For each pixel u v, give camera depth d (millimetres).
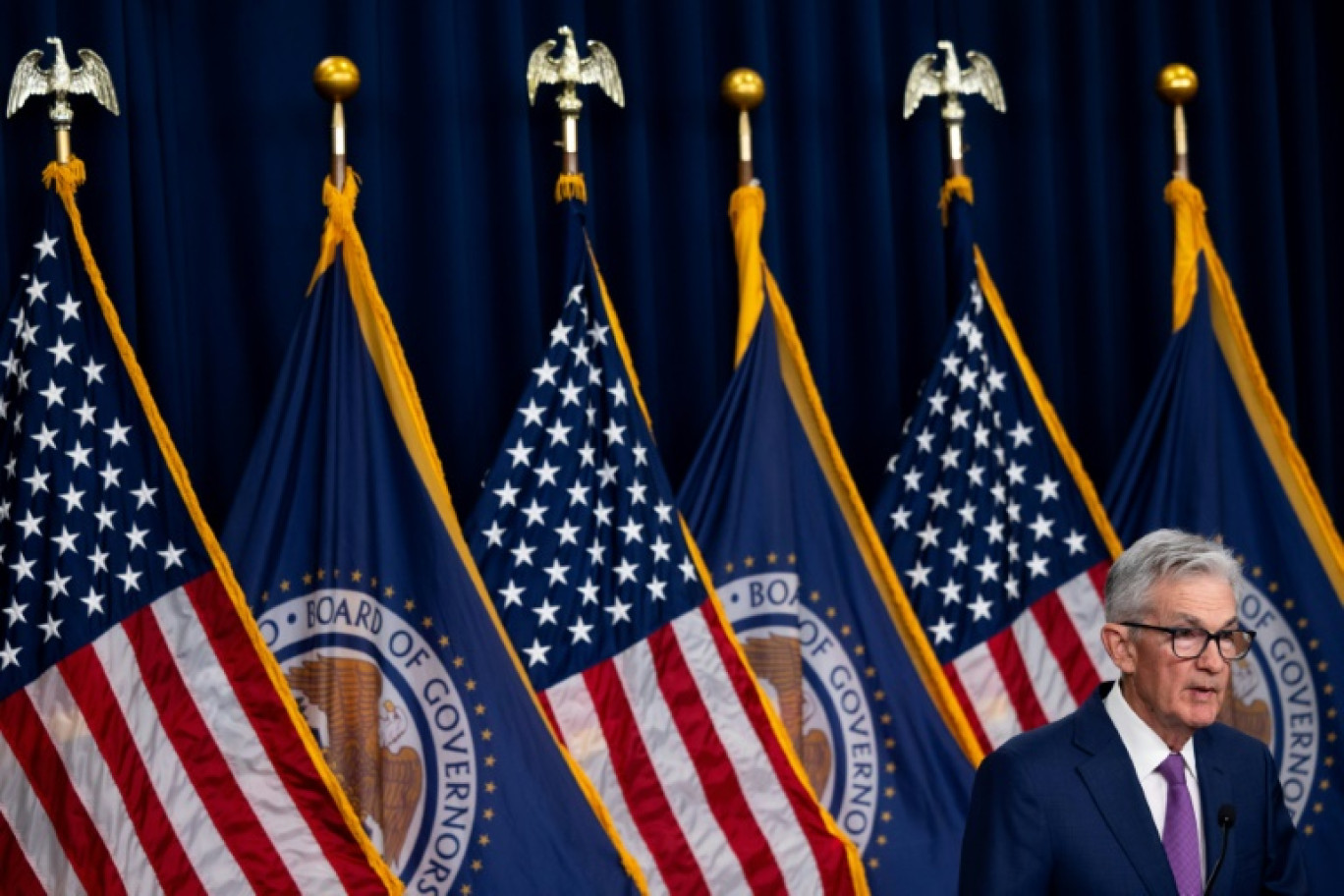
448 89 13297
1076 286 14977
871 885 12922
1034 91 14805
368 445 12312
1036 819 7414
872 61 14344
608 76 13250
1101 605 13789
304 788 11742
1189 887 7449
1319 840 13977
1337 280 15523
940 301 14508
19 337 11961
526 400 12758
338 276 12445
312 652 12141
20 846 11422
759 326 13320
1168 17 15297
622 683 12594
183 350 12797
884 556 13242
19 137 12570
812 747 13117
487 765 12094
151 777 11594
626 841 12398
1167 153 15133
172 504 11891
